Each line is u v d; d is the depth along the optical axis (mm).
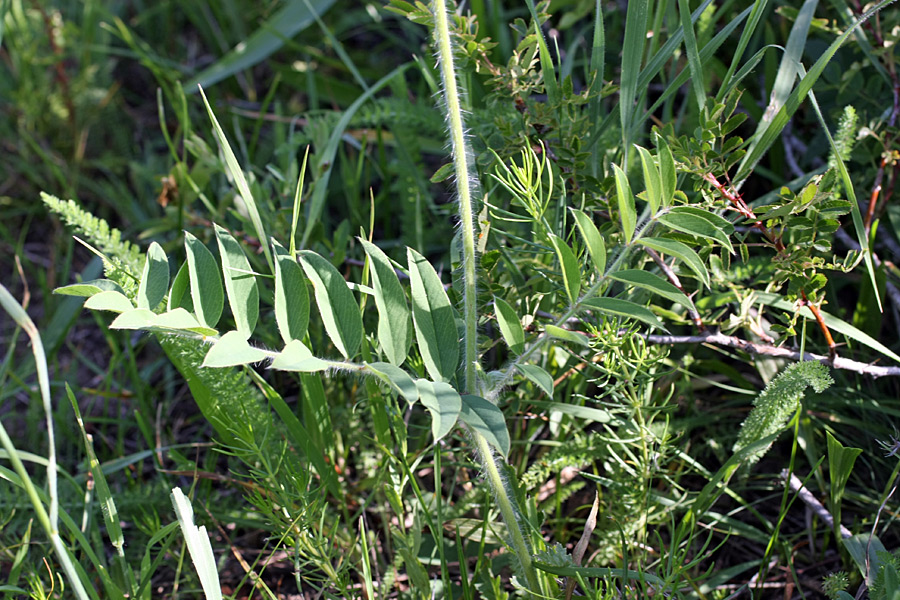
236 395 537
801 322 611
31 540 592
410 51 980
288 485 552
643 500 540
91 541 592
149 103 1067
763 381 621
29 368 733
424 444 621
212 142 814
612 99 773
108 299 419
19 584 574
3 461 659
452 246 521
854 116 559
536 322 532
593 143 571
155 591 603
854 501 583
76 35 1033
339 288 450
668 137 509
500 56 792
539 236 550
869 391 614
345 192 800
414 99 874
